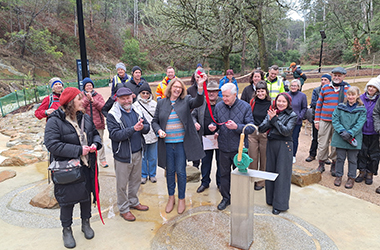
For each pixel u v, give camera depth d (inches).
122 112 123.8
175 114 129.9
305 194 153.6
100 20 1720.0
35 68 1032.8
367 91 165.6
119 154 121.3
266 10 661.3
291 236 113.3
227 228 120.1
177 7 629.9
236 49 879.7
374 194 152.6
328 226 121.3
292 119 126.3
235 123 127.1
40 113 155.3
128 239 113.2
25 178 181.2
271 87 181.8
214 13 594.9
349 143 155.5
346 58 1478.8
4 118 437.1
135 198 136.8
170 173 135.0
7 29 1128.8
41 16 1322.6
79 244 110.0
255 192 158.6
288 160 128.1
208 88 149.3
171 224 124.3
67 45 1322.6
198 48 695.7
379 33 1229.7
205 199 149.7
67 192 100.8
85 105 182.4
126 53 1525.6
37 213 134.9
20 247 108.5
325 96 177.3
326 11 1856.5
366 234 115.2
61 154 96.5
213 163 211.3
